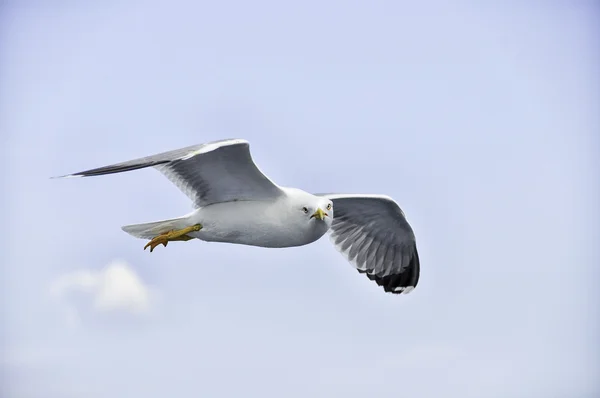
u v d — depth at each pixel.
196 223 13.30
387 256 16.09
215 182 13.16
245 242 13.39
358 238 15.98
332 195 14.92
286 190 13.27
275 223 13.12
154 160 12.05
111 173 11.84
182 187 13.37
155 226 13.43
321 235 13.45
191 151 12.18
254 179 13.02
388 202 15.13
